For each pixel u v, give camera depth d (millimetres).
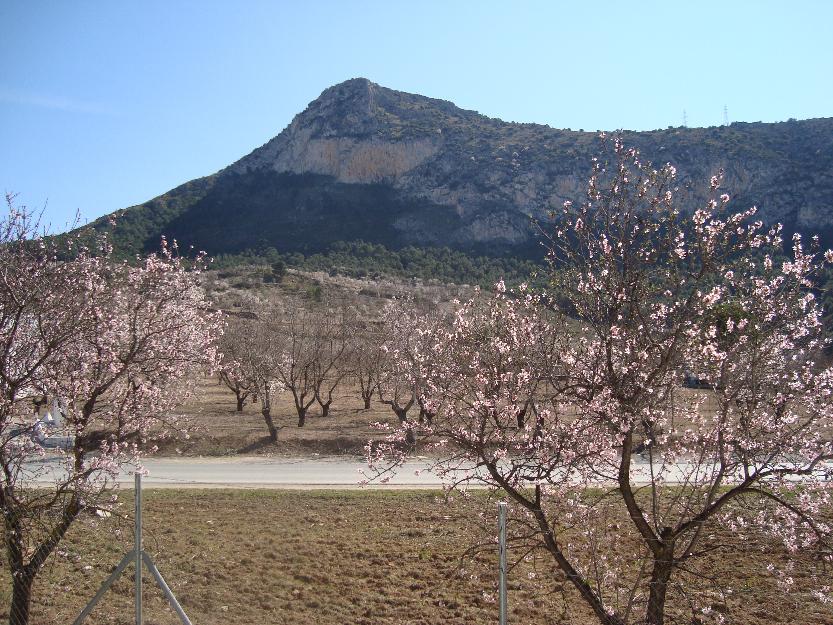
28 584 8148
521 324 7395
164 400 10727
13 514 8078
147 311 9930
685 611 8461
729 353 6801
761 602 8922
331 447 22547
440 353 7969
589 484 8047
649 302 6852
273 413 30062
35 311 8336
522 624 8906
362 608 9523
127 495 15273
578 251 6887
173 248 14312
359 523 13211
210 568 10875
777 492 7418
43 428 8656
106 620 8953
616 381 6688
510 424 7406
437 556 11359
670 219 6656
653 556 6742
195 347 11180
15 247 8375
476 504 11055
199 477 17828
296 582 10430
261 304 45031
